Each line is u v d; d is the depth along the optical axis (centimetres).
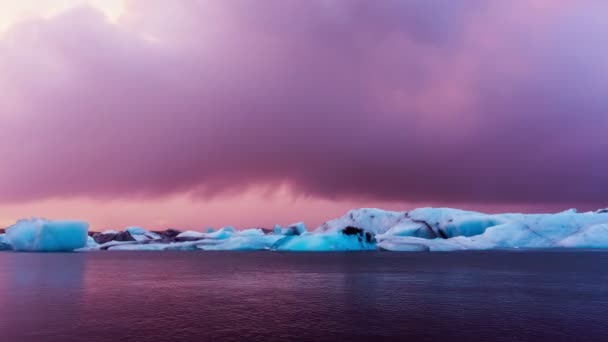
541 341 1558
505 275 3891
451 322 1870
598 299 2481
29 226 9281
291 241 9625
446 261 5850
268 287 3136
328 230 11394
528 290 2870
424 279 3594
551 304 2312
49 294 2784
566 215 9881
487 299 2497
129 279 3731
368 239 9725
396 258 6706
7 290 2981
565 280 3466
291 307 2258
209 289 3033
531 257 6681
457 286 3105
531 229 9644
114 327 1795
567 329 1736
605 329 1734
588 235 9075
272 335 1659
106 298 2600
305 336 1642
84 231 9712
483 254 7694
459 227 10375
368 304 2339
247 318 1970
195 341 1573
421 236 10550
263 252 10031
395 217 11556
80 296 2694
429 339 1595
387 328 1766
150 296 2688
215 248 9619
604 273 4038
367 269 4662
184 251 11244
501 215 10700
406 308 2211
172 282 3500
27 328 1781
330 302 2417
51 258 7025
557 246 9112
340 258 6900
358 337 1628
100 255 8256
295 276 3966
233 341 1576
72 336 1652
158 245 10044
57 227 9288
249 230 12069
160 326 1809
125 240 11856
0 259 6594
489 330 1727
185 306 2302
